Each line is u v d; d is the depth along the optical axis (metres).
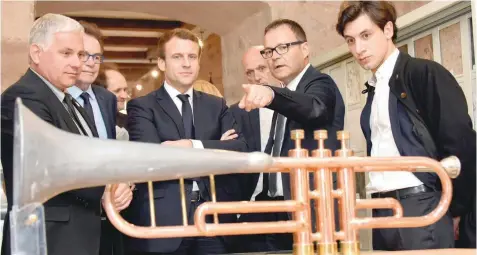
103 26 6.66
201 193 2.21
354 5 2.00
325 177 1.19
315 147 2.23
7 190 1.69
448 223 1.80
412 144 1.89
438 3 2.68
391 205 1.26
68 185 1.00
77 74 1.90
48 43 1.84
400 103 1.94
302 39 2.43
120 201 1.89
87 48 2.41
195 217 1.14
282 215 2.40
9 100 1.73
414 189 1.86
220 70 6.36
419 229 1.79
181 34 2.38
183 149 1.04
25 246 0.96
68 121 1.81
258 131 2.59
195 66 2.37
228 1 4.43
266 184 2.42
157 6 4.64
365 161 1.18
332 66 3.81
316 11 4.49
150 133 2.26
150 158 1.01
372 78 2.09
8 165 1.70
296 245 1.18
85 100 2.39
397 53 2.04
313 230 1.70
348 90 3.62
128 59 8.27
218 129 2.39
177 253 2.23
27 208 0.96
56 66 1.84
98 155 0.99
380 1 2.01
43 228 0.97
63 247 1.65
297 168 1.17
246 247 2.43
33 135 0.95
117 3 4.55
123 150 1.00
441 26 2.78
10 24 3.44
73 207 1.69
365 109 2.11
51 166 0.97
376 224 1.20
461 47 2.63
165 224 2.14
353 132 3.56
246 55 3.27
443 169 1.23
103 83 3.34
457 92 1.85
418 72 1.90
